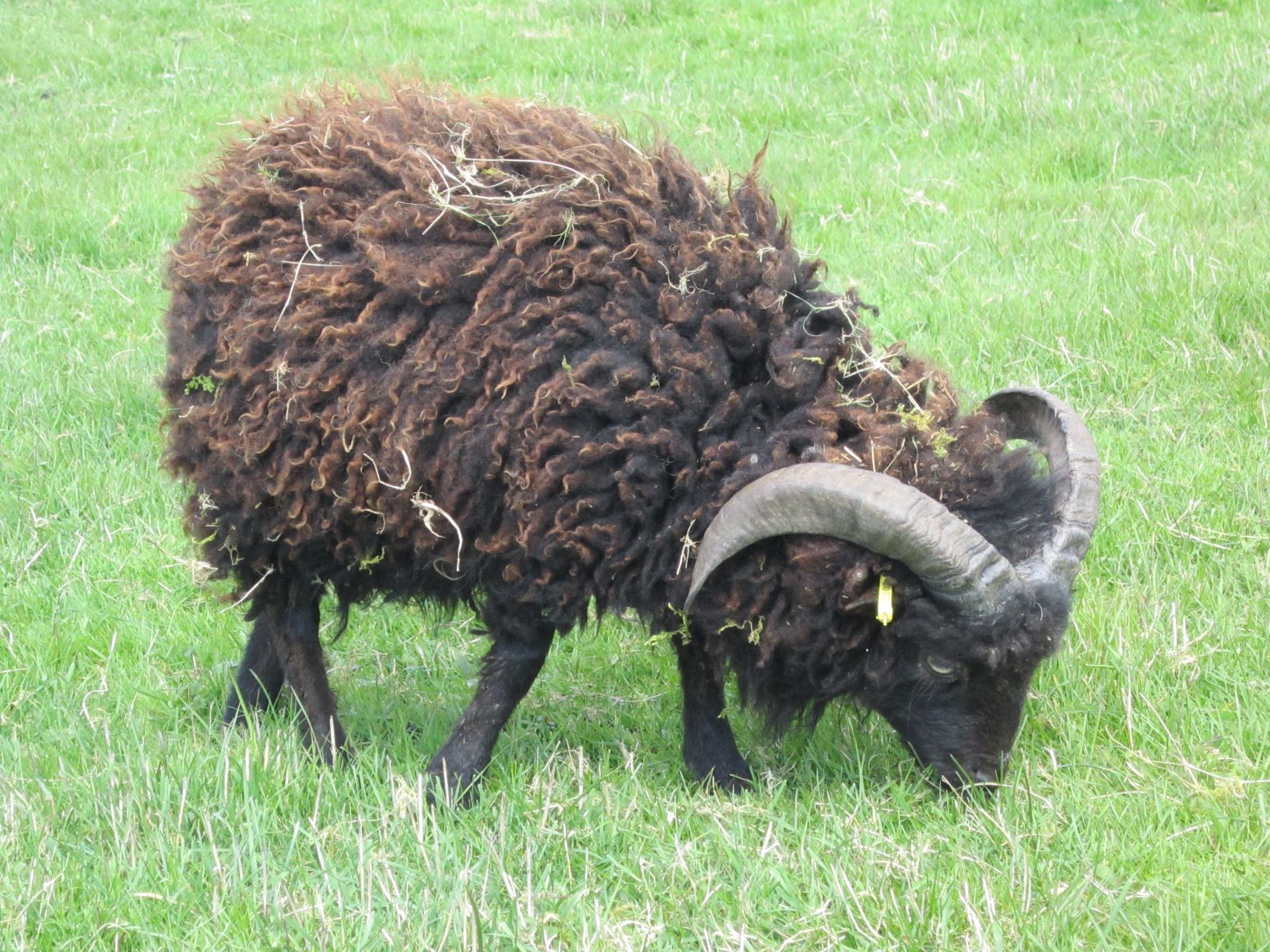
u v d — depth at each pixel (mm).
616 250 9445
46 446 15289
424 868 8852
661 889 8758
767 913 8469
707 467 9328
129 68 30078
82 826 9234
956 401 9977
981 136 23016
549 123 10148
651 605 9797
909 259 18672
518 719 11523
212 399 9938
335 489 9664
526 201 9516
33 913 8242
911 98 24359
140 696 11539
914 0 29281
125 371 16875
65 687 11562
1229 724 10414
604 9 30828
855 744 10734
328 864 8719
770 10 29891
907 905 8320
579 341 9289
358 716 11594
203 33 32094
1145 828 9258
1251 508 13242
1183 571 12547
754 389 9516
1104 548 13023
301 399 9438
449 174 9648
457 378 9234
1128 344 16016
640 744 11172
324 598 11812
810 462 9156
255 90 28297
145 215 22000
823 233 19859
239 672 11617
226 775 9531
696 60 27734
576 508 9297
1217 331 15977
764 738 11062
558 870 9023
